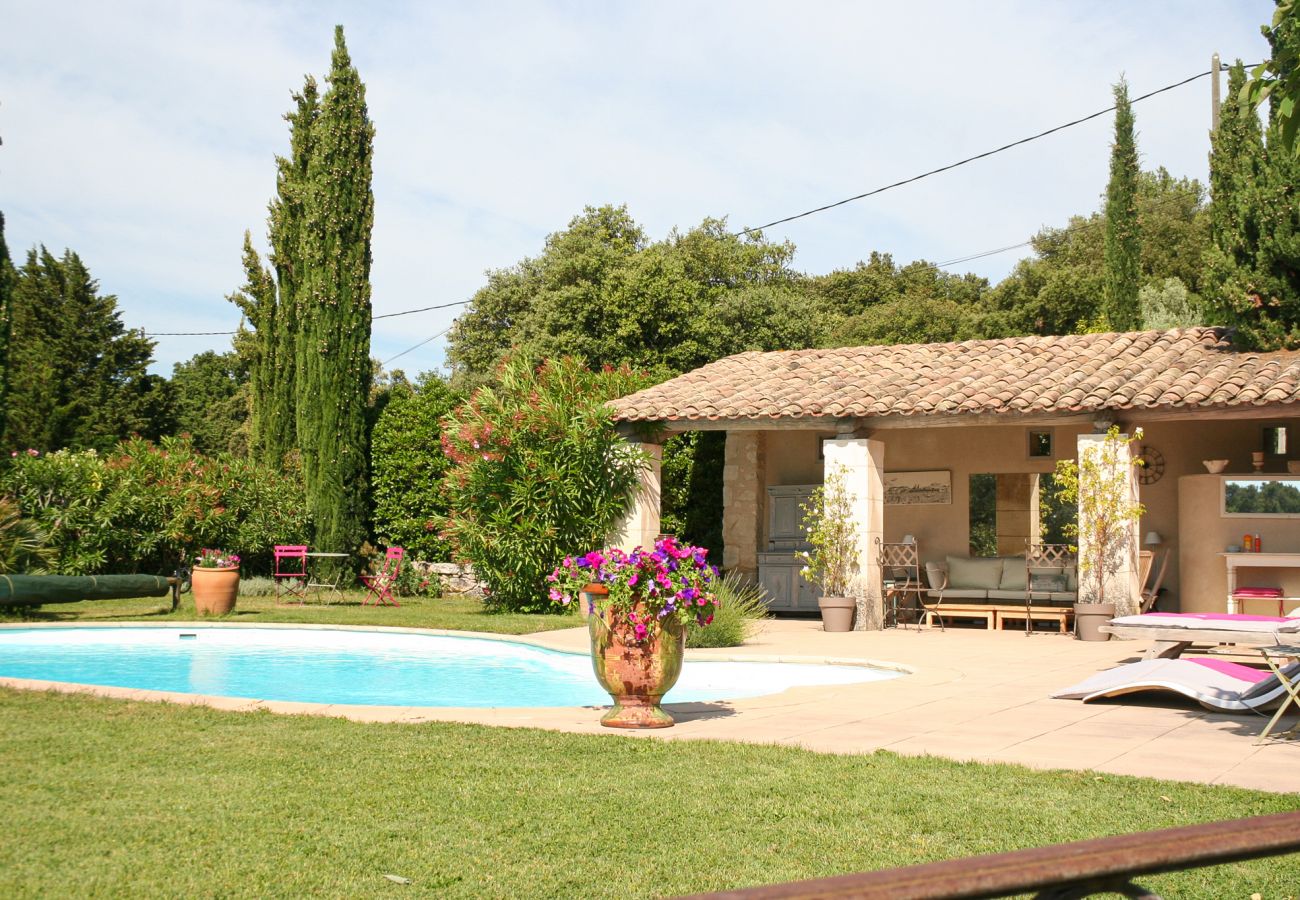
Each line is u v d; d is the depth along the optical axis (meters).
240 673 11.61
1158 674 8.19
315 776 5.25
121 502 18.52
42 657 12.85
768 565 18.69
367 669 12.08
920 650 12.59
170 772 5.29
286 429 23.95
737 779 5.29
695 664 11.80
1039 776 5.35
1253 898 3.67
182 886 3.61
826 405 15.66
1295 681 6.76
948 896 1.46
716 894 1.39
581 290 28.17
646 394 17.56
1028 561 15.84
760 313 31.02
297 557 19.61
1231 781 5.28
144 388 34.25
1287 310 15.02
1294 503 14.88
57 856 3.90
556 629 14.61
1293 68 5.82
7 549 16.45
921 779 5.29
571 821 4.49
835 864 3.95
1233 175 16.81
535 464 16.94
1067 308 31.75
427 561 21.67
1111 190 25.98
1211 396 13.63
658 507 17.39
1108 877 1.59
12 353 31.73
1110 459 14.07
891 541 18.45
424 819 4.50
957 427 18.22
